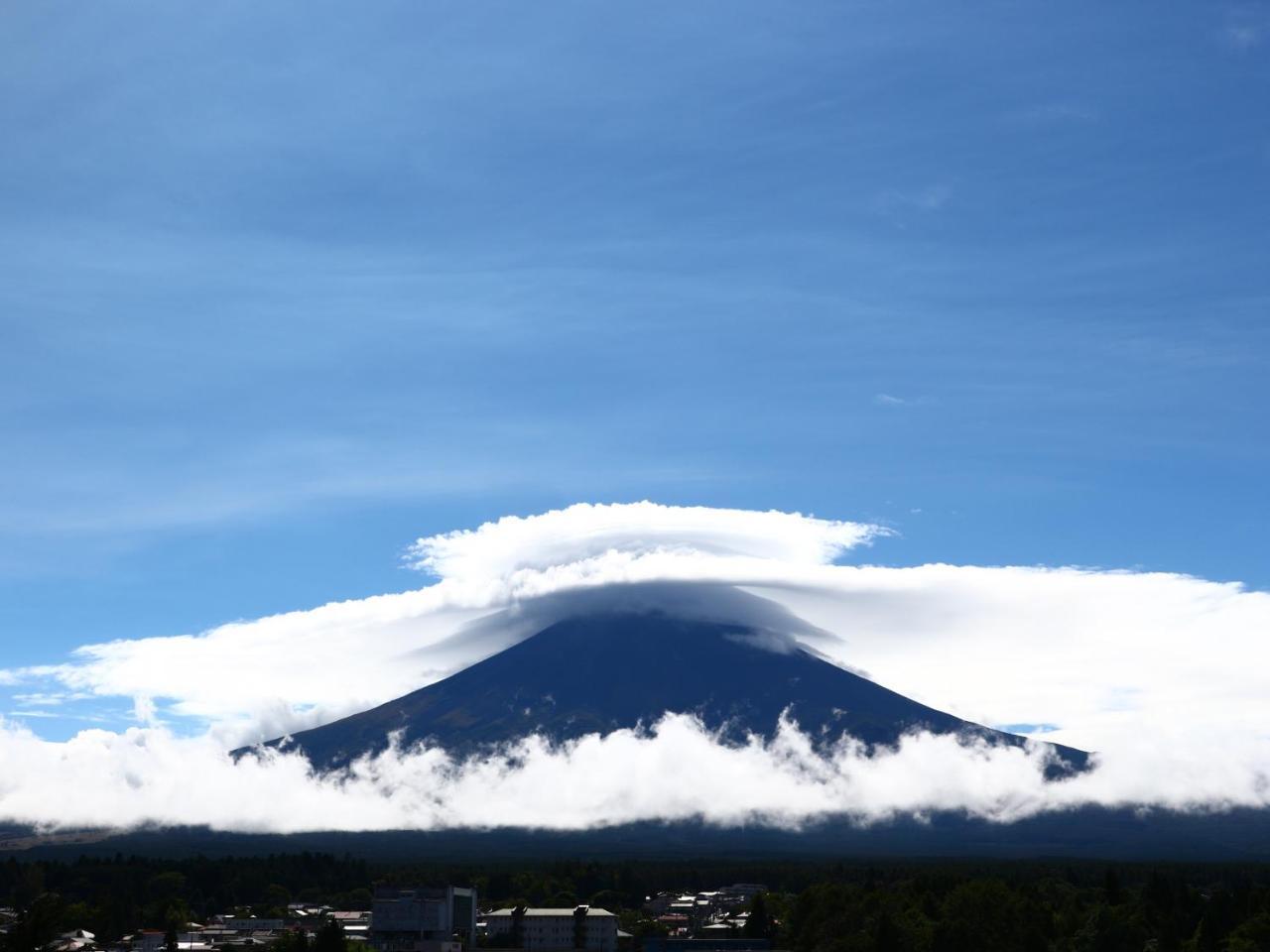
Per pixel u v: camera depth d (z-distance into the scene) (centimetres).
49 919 17662
